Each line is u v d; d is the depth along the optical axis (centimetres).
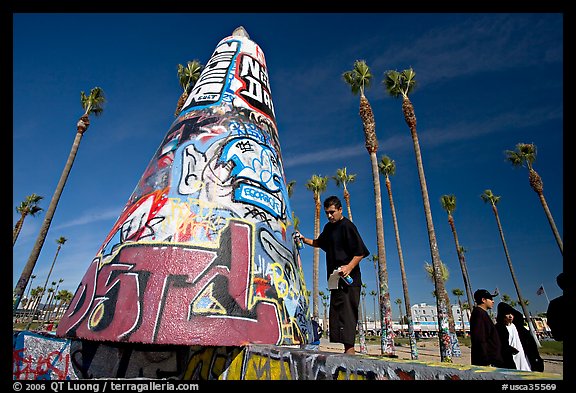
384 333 1432
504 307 511
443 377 171
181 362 377
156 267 391
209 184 468
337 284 362
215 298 379
